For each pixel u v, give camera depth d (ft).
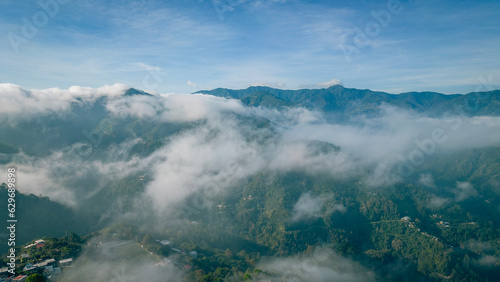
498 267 602.44
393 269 603.67
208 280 428.97
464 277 566.36
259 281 459.32
